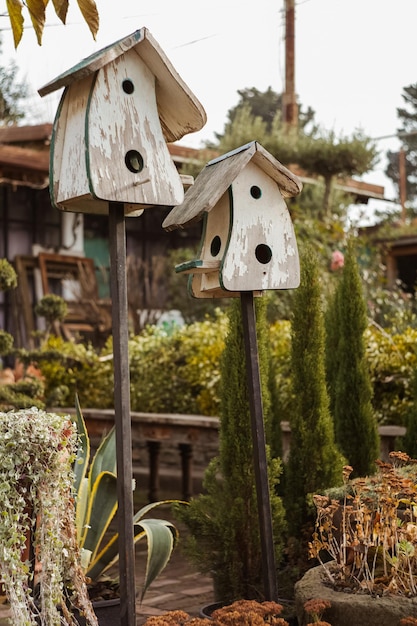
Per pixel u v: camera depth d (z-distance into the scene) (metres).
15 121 16.83
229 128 15.23
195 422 8.50
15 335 13.92
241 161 4.10
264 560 4.07
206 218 4.37
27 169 13.07
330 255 12.81
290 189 4.28
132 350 10.91
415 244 17.42
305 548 4.86
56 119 3.80
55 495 3.57
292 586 4.71
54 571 3.53
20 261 14.11
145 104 3.77
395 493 3.78
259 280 4.19
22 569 3.46
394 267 17.98
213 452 10.97
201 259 4.30
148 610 5.40
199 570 4.81
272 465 4.83
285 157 14.30
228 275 4.10
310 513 4.91
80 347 11.31
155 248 16.25
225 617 3.39
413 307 13.59
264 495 4.10
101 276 15.40
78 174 3.67
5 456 3.51
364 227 17.84
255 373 4.19
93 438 10.79
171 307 15.11
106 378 10.96
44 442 3.55
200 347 10.17
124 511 3.53
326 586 3.85
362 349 5.72
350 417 5.66
